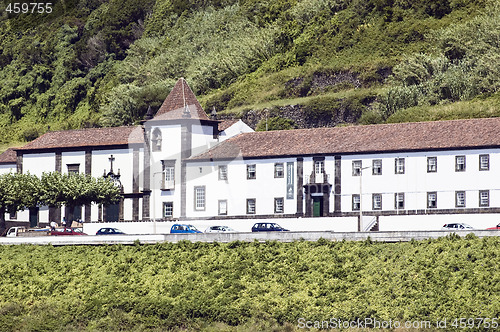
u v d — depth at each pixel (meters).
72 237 177.75
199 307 144.50
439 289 139.00
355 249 155.62
